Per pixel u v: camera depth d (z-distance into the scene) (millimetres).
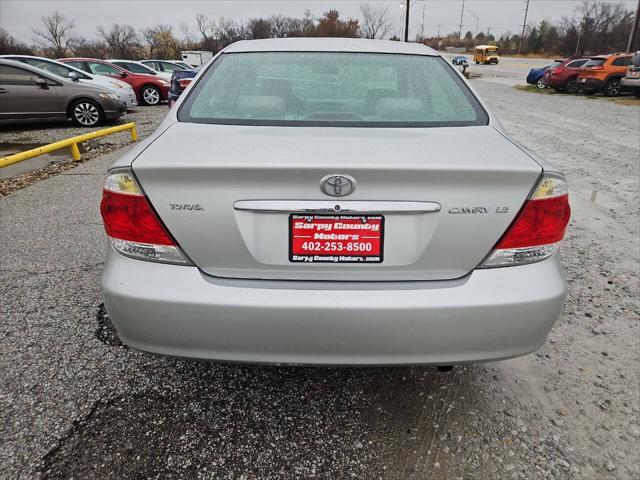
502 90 20828
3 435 1755
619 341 2391
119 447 1721
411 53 2301
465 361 1564
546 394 2014
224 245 1499
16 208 4457
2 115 9156
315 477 1617
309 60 2195
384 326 1493
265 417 1883
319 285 1513
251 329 1510
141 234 1521
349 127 1805
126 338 1617
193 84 2111
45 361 2180
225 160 1453
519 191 1484
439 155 1520
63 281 2943
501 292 1511
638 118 11445
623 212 4430
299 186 1436
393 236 1486
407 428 1830
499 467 1651
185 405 1938
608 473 1631
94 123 9906
